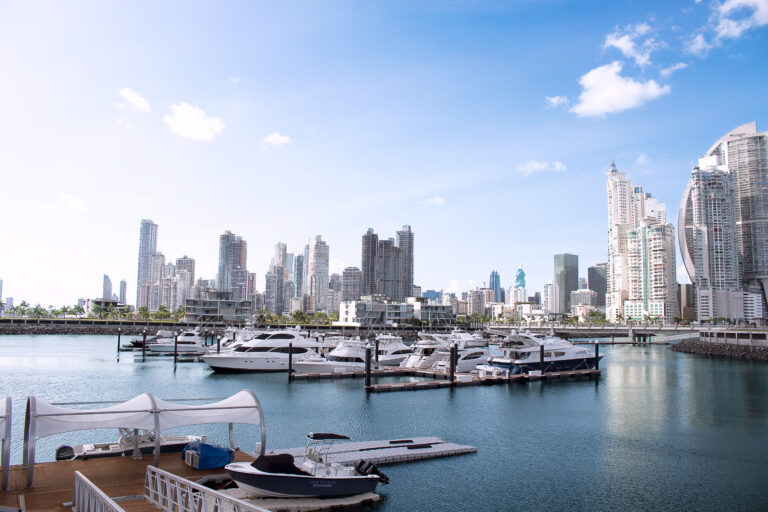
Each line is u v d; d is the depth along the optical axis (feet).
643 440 138.21
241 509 56.03
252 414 93.30
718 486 104.01
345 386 223.92
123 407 87.86
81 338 537.65
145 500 72.13
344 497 90.07
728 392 223.10
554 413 173.17
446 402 190.29
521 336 283.59
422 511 89.40
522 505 93.30
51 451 123.95
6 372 258.98
